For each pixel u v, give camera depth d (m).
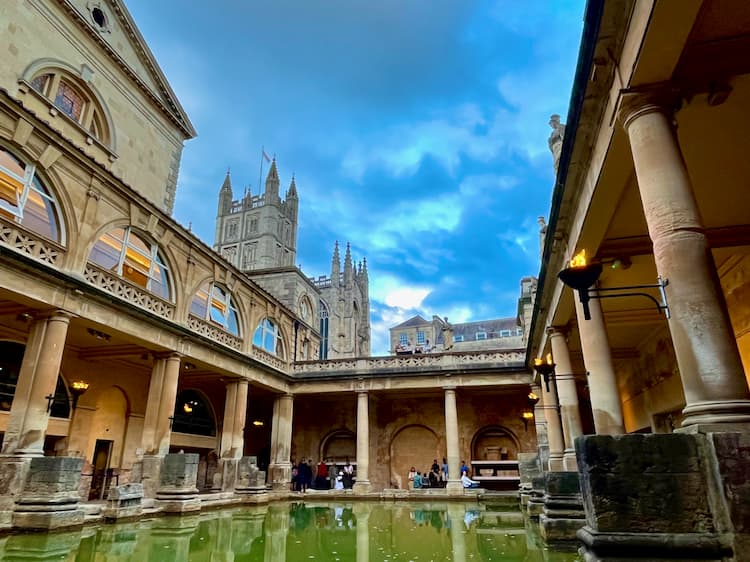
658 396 17.86
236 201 91.81
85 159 16.62
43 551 9.77
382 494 26.56
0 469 12.82
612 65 6.79
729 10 5.80
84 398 21.81
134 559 9.07
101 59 23.03
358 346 83.06
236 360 25.31
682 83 6.32
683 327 5.33
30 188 14.96
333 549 10.24
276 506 21.98
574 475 10.96
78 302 15.94
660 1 5.18
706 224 10.59
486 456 32.66
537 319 17.91
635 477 5.05
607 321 15.76
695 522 4.80
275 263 80.19
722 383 4.99
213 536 12.25
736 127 7.69
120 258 18.39
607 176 8.02
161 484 18.12
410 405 34.69
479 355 29.58
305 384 31.09
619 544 4.83
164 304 20.44
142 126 25.72
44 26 19.94
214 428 30.81
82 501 18.67
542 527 11.32
